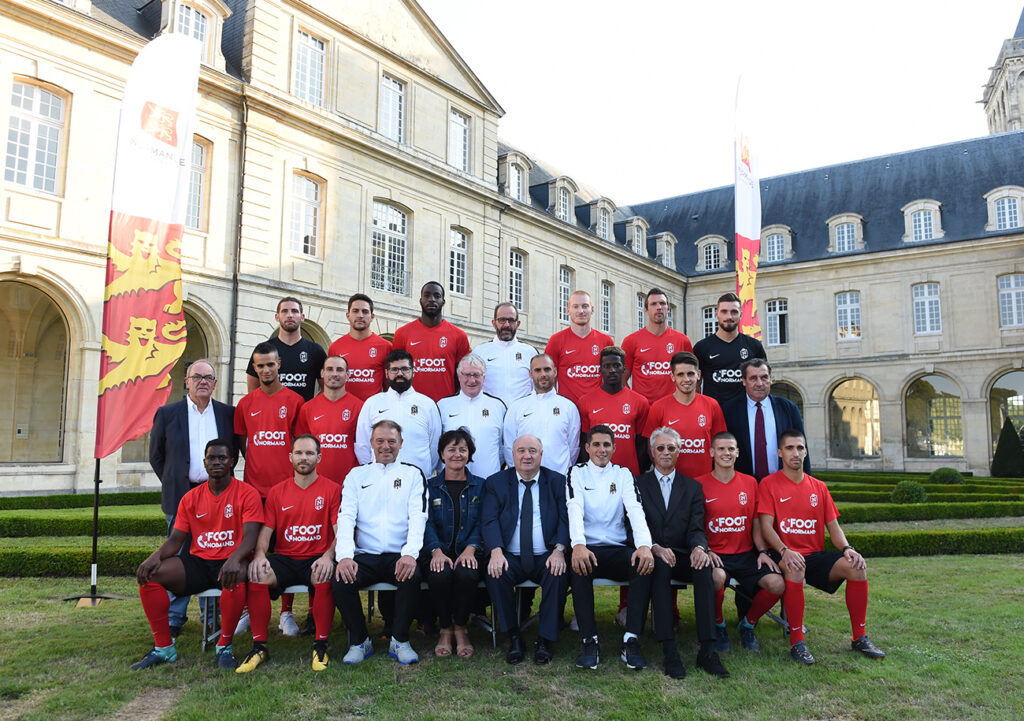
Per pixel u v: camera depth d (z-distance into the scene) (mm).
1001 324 29422
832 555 5355
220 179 17047
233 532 5172
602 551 5410
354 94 20141
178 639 5449
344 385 6207
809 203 36062
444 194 22953
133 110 8328
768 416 6133
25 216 13859
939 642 5387
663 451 5477
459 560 5199
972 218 30844
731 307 6742
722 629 5387
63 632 5539
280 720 3918
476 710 4078
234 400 16766
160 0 16875
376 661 4961
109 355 8242
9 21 13758
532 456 5488
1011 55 45156
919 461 30516
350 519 5250
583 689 4434
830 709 4113
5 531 9953
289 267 18219
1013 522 13164
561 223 28344
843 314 33094
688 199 41125
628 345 7523
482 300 24203
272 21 18203
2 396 19078
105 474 15008
